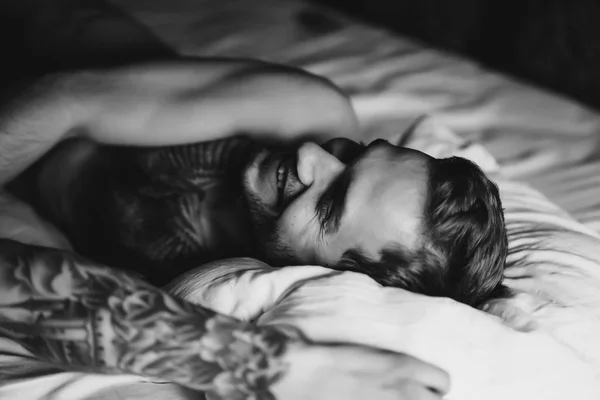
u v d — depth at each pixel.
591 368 0.89
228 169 1.18
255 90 1.23
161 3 2.01
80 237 1.20
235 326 0.80
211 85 1.22
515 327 0.89
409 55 1.87
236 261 0.96
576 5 2.52
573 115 1.69
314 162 0.99
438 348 0.83
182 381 0.81
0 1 1.44
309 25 1.99
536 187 1.42
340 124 1.29
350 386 0.78
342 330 0.82
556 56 2.61
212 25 1.93
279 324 0.82
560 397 0.85
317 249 0.98
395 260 0.94
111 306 0.80
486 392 0.83
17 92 1.10
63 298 0.80
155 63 1.22
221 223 1.16
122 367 0.81
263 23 1.96
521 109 1.69
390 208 0.93
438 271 0.94
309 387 0.78
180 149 1.19
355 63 1.80
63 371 0.90
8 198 1.14
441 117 1.63
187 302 0.82
